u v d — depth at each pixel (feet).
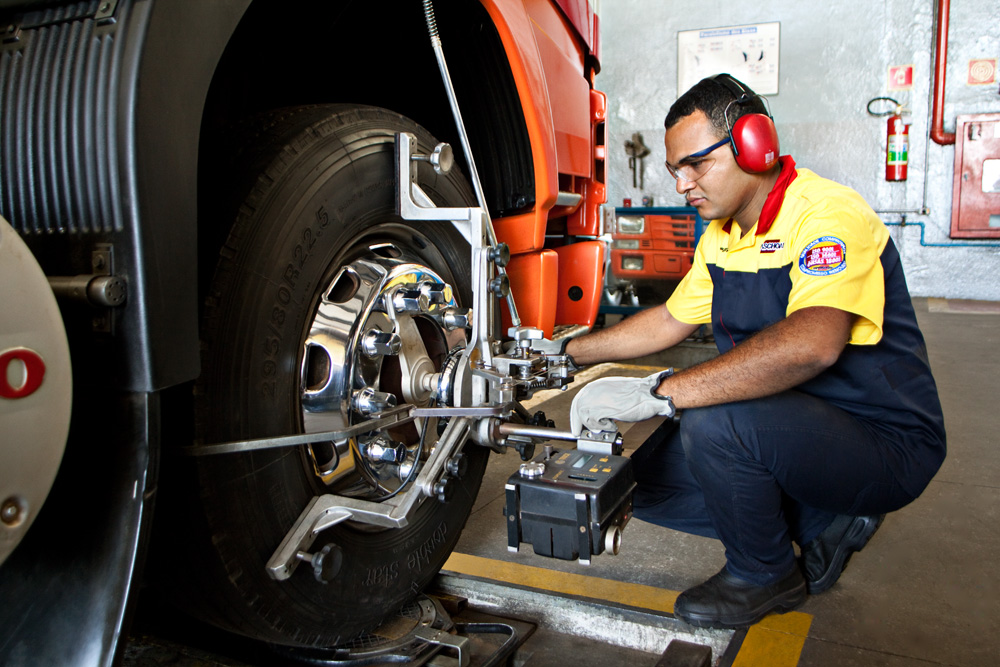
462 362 4.25
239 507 3.24
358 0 4.76
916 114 21.90
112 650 2.47
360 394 3.86
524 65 5.34
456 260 5.06
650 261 16.38
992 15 20.86
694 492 5.55
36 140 2.68
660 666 4.25
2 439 2.10
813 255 4.38
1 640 2.59
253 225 3.30
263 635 3.58
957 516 6.53
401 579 4.43
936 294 22.75
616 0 23.93
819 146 22.90
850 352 4.83
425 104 5.70
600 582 5.40
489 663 4.32
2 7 2.81
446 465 4.02
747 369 4.25
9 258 2.11
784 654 4.39
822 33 22.22
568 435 4.32
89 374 2.62
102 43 2.59
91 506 2.60
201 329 3.09
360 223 4.03
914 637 4.60
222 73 4.58
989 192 21.57
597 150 8.25
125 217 2.53
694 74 23.59
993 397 10.66
